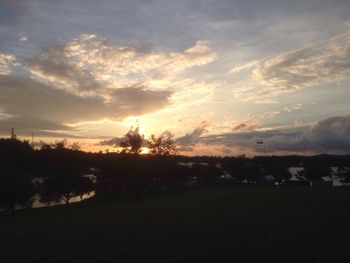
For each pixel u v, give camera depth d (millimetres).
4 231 25953
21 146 90125
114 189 61969
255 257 15219
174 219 27094
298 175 103312
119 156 75500
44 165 82562
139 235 21219
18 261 16531
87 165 82250
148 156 77875
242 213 28828
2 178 42531
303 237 18938
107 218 30172
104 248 18203
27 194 43656
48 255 17344
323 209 29969
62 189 54000
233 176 92000
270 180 88625
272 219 25219
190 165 87688
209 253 16266
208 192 57000
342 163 106938
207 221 25469
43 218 33844
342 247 16500
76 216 33500
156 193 60594
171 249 17297
